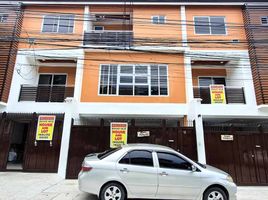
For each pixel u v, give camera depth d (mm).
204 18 12758
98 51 11969
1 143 9156
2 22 11656
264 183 8203
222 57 11906
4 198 5793
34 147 9008
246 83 11383
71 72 13578
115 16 13633
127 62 11922
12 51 11375
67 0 12695
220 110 10805
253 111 10797
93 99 11328
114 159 5527
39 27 12523
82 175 5422
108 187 5340
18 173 8633
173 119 12109
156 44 12000
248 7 12352
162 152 5734
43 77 13555
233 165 8438
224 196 5488
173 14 12789
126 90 11578
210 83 13602
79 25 12656
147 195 5387
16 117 10523
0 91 10531
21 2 12242
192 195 5414
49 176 8328
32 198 5844
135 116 11461
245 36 12258
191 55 11883
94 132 8867
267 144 8594
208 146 8648
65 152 8578
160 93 11547
